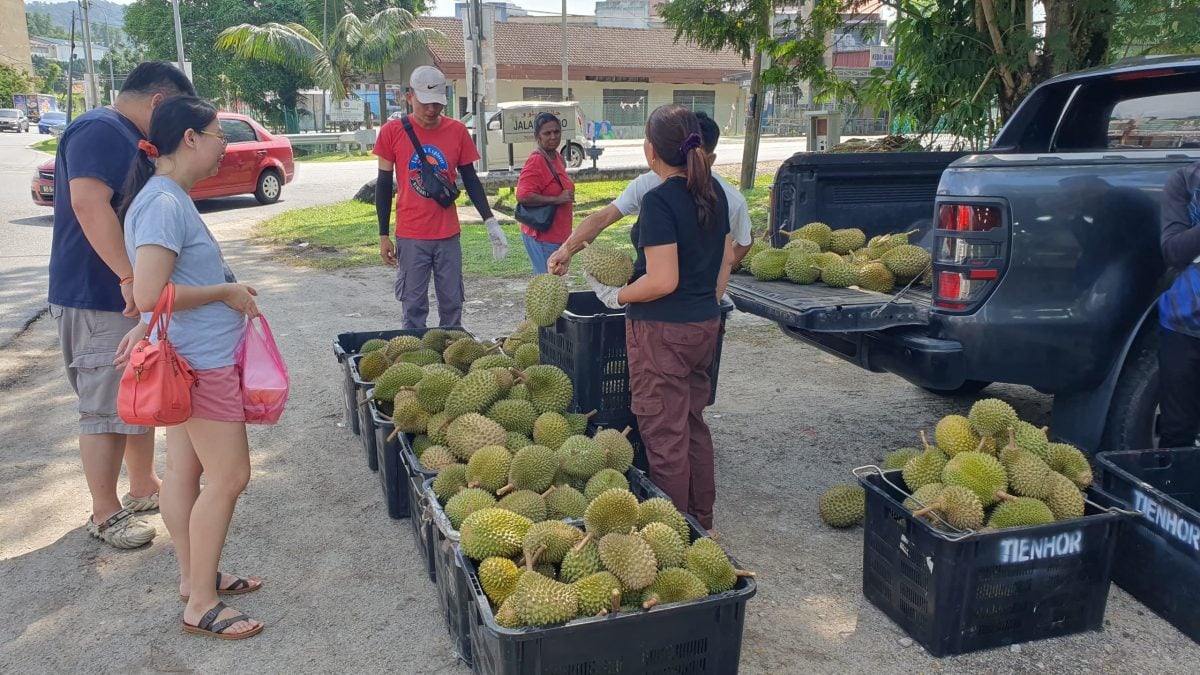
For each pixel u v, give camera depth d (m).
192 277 3.17
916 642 3.41
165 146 3.11
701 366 3.86
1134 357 4.14
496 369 4.21
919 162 5.83
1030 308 4.05
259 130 17.23
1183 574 3.42
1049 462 3.65
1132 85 4.94
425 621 3.60
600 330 4.38
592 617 2.69
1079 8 7.74
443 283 6.25
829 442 5.44
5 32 75.62
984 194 4.00
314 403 6.23
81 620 3.59
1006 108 8.77
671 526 3.16
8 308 9.01
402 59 43.06
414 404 4.17
